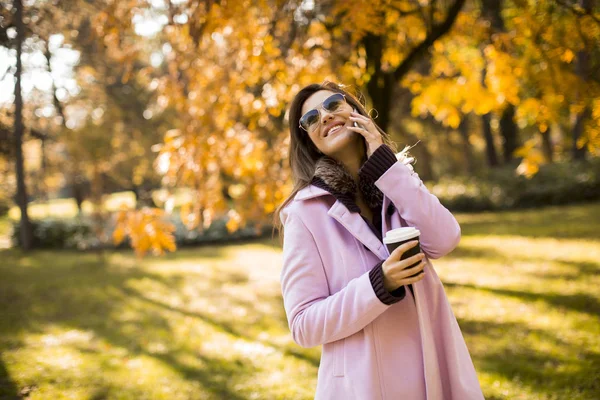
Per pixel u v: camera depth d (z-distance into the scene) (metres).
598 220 12.80
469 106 6.11
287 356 5.28
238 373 4.89
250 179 5.46
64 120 10.42
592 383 3.93
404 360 1.54
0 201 19.05
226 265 11.92
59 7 6.38
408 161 1.84
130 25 4.93
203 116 5.29
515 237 11.76
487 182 18.84
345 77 5.99
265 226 16.70
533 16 4.76
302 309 1.57
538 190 17.50
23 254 16.06
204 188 5.54
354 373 1.54
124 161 18.84
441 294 1.65
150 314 7.61
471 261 9.53
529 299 6.52
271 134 6.00
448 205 18.89
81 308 8.31
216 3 4.18
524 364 4.47
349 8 4.17
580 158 18.84
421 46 6.39
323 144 1.76
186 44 5.30
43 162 15.40
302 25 5.62
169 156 5.38
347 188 1.66
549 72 4.75
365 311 1.43
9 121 7.99
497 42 5.54
